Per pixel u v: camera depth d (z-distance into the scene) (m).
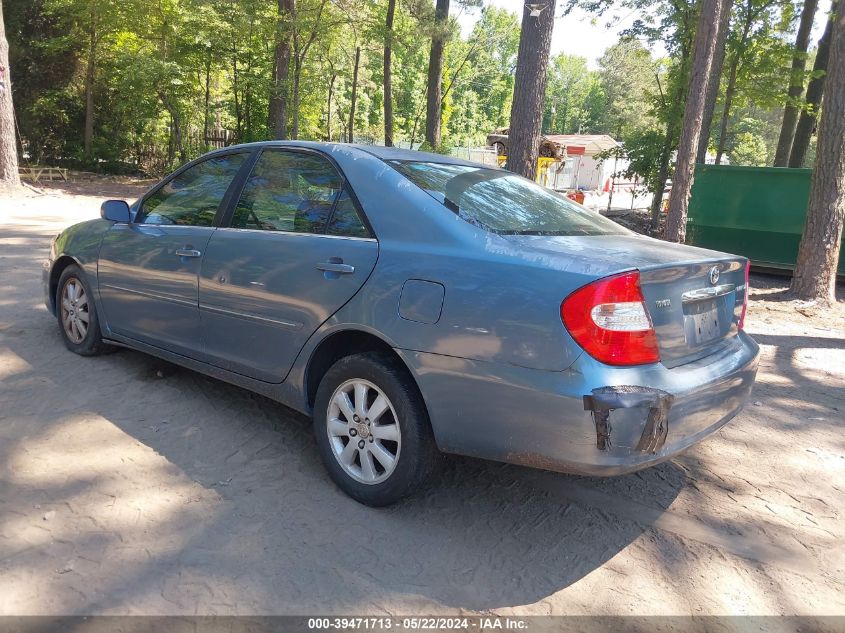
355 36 24.94
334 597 2.43
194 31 21.08
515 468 3.58
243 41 22.58
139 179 25.00
